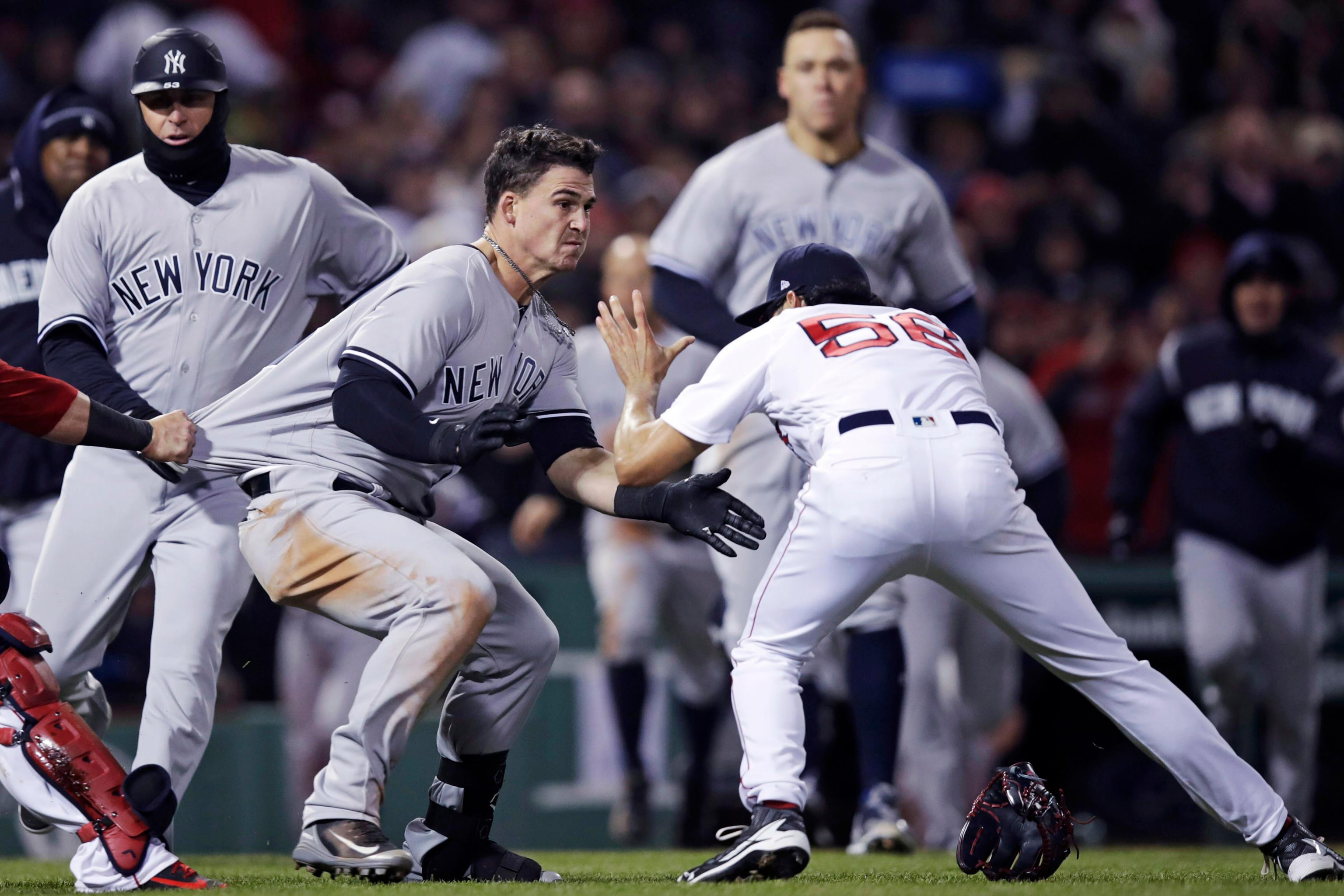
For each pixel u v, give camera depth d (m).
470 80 48.31
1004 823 14.29
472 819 15.05
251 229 15.92
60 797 13.35
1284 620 26.77
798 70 21.05
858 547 13.66
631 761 28.02
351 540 14.01
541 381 15.29
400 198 42.72
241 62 45.31
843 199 21.11
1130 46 52.12
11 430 18.27
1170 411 27.50
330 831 13.64
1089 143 47.47
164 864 13.28
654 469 14.34
